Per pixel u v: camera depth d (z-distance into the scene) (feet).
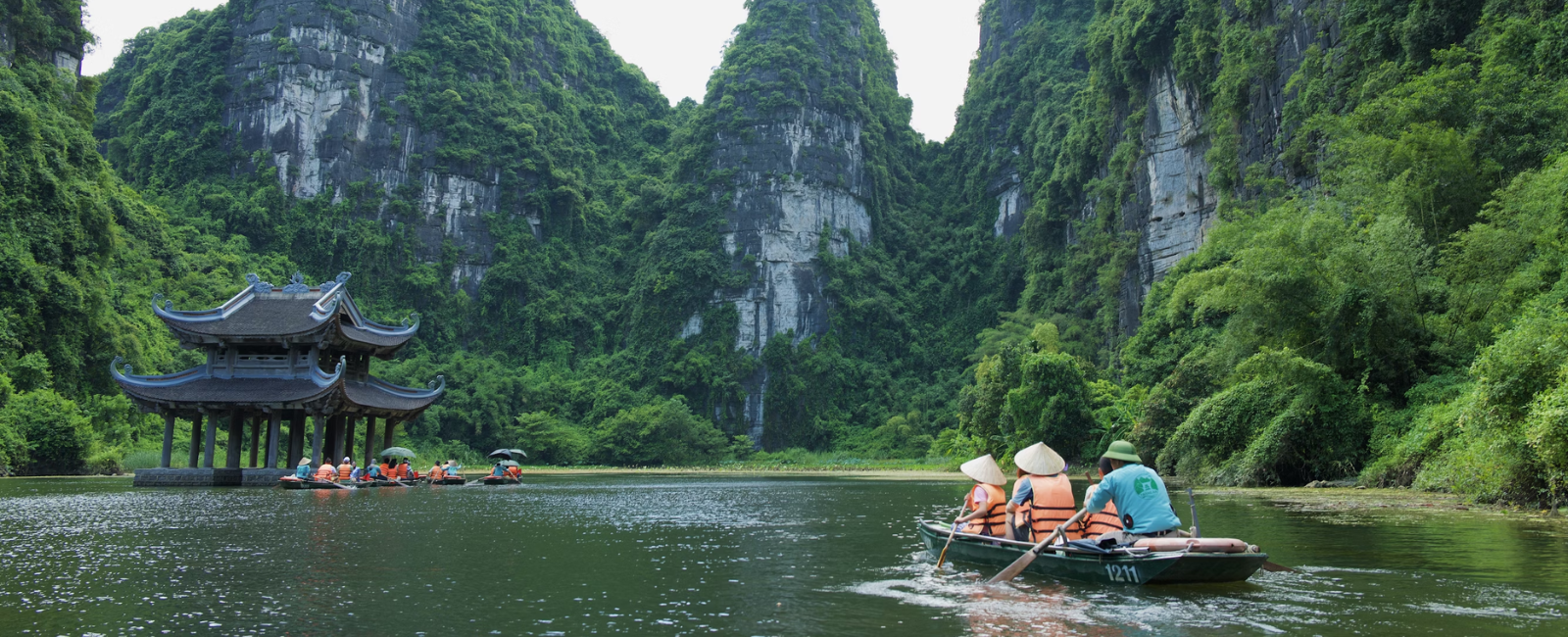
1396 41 136.15
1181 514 62.39
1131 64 262.67
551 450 341.41
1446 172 98.02
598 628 27.32
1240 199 190.39
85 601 31.68
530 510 77.51
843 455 358.84
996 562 38.19
